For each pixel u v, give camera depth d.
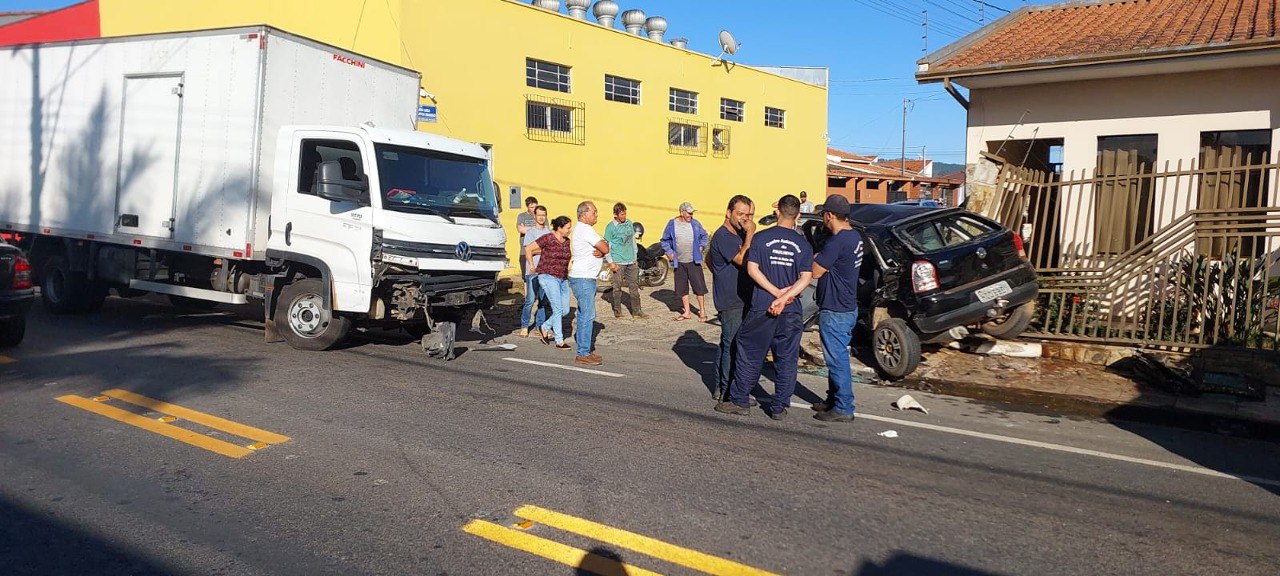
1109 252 10.00
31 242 11.51
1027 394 8.14
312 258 8.91
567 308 10.34
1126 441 6.77
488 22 16.66
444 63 15.80
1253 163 10.10
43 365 8.09
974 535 4.58
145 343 9.38
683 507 4.86
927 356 9.66
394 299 8.81
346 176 8.80
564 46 18.38
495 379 8.28
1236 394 7.78
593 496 4.99
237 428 6.16
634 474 5.41
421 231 8.67
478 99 16.53
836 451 6.12
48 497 4.78
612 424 6.66
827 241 6.86
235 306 12.81
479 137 16.61
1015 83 11.09
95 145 10.48
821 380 8.86
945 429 6.95
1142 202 10.43
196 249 9.55
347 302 8.71
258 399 7.03
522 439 6.14
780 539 4.44
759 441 6.30
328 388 7.53
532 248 11.15
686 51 21.75
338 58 9.78
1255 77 9.90
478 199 9.60
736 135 23.48
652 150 20.91
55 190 10.98
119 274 10.52
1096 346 9.21
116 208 10.30
